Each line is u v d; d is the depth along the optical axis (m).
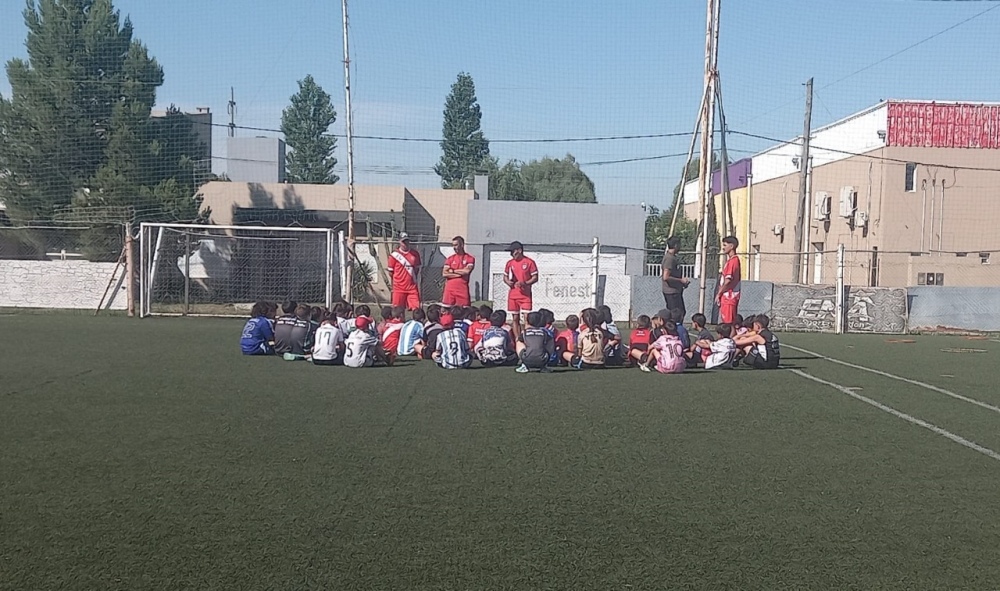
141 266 18.44
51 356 11.35
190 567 4.05
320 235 24.17
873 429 7.38
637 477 5.69
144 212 25.62
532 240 35.00
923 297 18.70
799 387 9.70
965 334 18.22
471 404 8.22
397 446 6.45
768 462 6.15
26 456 6.03
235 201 33.00
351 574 3.99
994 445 6.81
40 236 25.73
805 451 6.51
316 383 9.38
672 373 10.68
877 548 4.45
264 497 5.14
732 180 44.97
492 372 10.49
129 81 26.55
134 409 7.75
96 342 13.13
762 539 4.55
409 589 3.83
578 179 62.25
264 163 39.19
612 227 35.19
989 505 5.21
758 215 40.72
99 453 6.13
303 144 55.19
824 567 4.18
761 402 8.64
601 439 6.80
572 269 18.73
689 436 6.97
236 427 7.05
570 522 4.76
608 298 18.83
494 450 6.36
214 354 11.88
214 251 25.44
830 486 5.56
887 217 27.89
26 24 26.02
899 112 27.75
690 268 35.28
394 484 5.44
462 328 11.28
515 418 7.58
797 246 27.16
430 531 4.58
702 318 11.46
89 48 26.28
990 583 4.01
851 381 10.30
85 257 25.39
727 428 7.32
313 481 5.48
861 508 5.11
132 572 3.98
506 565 4.12
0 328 15.15
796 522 4.83
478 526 4.67
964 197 27.92
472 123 60.69
